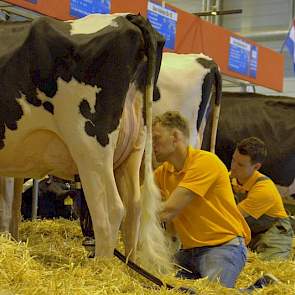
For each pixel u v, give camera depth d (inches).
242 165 195.3
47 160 157.8
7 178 188.9
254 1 531.8
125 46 149.1
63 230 229.8
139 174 163.2
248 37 530.3
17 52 152.6
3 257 123.4
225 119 300.0
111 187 149.2
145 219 148.4
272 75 380.8
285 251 206.7
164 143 154.9
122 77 149.3
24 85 152.0
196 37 314.7
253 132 294.2
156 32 158.6
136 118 156.8
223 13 351.9
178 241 168.4
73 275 131.4
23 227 227.5
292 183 292.8
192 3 539.8
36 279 121.3
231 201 157.0
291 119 293.9
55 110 151.2
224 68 338.0
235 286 165.5
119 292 126.5
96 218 148.0
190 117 224.8
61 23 155.4
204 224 154.6
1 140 156.7
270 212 203.6
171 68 223.1
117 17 153.1
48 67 150.0
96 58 148.3
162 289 133.5
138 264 151.4
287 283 165.2
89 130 148.9
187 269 159.5
